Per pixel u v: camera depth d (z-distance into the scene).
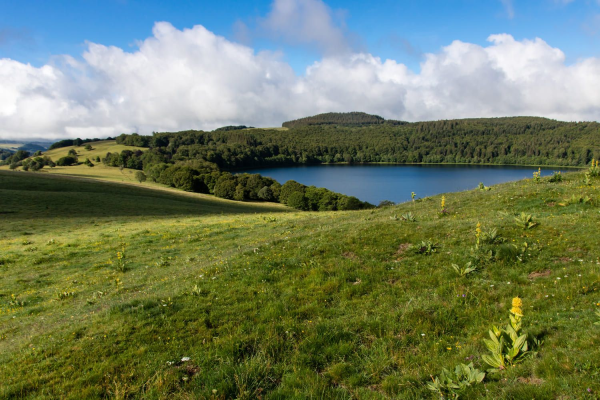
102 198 50.00
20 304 13.80
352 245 13.22
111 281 15.66
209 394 5.70
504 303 8.05
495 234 11.80
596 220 12.46
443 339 7.00
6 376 6.73
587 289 7.82
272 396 5.65
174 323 8.25
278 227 24.83
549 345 5.89
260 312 8.67
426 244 12.15
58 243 24.53
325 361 6.65
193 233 26.16
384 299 8.93
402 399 5.33
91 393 5.97
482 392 5.14
